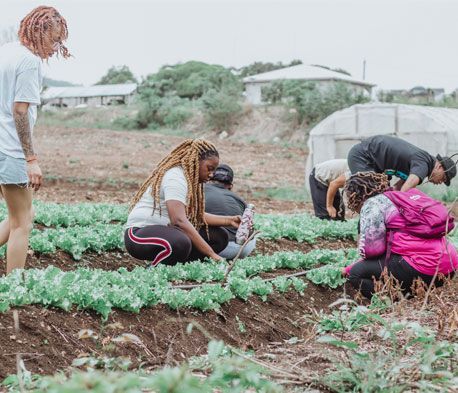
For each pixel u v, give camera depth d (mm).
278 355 5066
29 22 5934
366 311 5281
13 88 5852
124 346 4910
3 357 4332
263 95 46250
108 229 8500
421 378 4199
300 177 27281
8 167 5887
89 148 33469
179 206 6719
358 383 4004
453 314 5203
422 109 20047
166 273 6609
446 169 8742
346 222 11219
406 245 6672
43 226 9180
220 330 5656
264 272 7668
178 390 2857
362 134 20594
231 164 30016
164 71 67250
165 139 38031
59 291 5059
